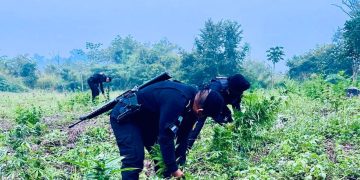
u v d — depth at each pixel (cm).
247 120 684
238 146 682
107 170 378
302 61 5284
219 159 621
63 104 1817
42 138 888
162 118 411
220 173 584
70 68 7550
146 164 607
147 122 443
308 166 545
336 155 638
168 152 415
